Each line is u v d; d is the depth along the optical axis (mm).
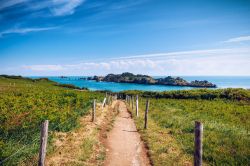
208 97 52531
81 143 11016
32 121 14016
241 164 8562
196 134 5934
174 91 67938
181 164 8859
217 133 13648
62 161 8703
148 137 13078
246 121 20000
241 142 11594
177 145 11367
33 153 8930
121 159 9695
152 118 21078
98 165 8719
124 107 35938
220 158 9242
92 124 16109
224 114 23828
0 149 8500
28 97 28016
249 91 50125
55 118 14852
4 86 58281
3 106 19703
